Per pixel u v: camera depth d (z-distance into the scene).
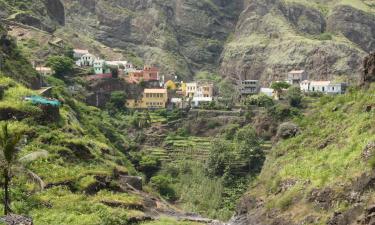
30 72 145.25
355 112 101.81
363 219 68.25
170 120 191.50
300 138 111.50
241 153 157.12
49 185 97.81
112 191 108.38
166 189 147.50
